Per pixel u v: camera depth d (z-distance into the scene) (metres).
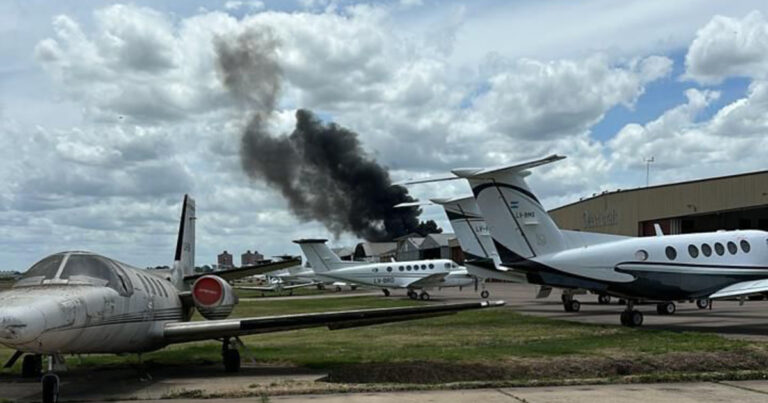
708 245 19.98
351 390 9.52
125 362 13.11
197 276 15.13
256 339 17.23
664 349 12.42
